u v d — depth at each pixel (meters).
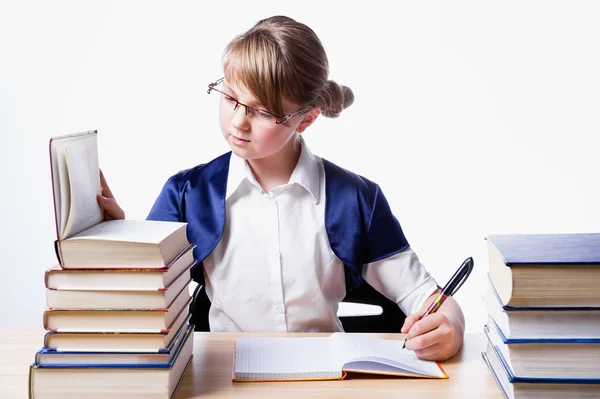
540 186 3.07
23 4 2.94
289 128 1.31
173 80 3.00
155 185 3.05
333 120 3.06
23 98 2.98
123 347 0.98
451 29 2.99
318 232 1.51
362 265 1.53
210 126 3.02
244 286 1.51
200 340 1.24
